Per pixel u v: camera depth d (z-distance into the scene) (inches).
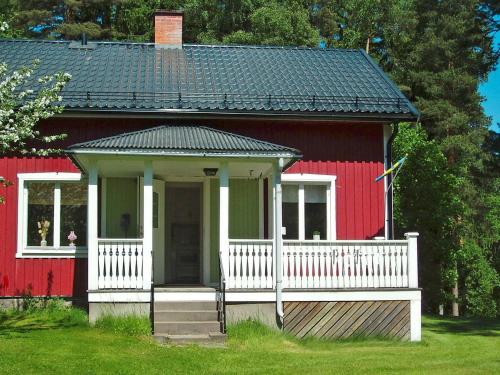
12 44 808.3
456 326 746.8
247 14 1373.0
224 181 571.8
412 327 587.8
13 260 653.3
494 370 448.5
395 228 1261.1
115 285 560.4
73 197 667.4
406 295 589.0
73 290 653.9
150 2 1507.1
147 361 451.5
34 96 652.7
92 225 560.7
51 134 659.4
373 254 592.4
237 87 719.1
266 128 685.9
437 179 1194.6
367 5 1507.1
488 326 745.0
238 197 696.4
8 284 649.0
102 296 555.8
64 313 616.4
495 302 1414.9
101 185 671.1
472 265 1374.3
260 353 500.4
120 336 526.3
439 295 1291.8
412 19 1485.0
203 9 1376.7
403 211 1230.3
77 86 688.4
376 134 701.3
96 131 663.8
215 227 693.9
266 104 674.2
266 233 690.8
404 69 1492.4
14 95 592.4
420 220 1235.9
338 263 588.1
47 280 652.7
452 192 1232.2
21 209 655.8
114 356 460.8
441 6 1448.1
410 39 1525.6
